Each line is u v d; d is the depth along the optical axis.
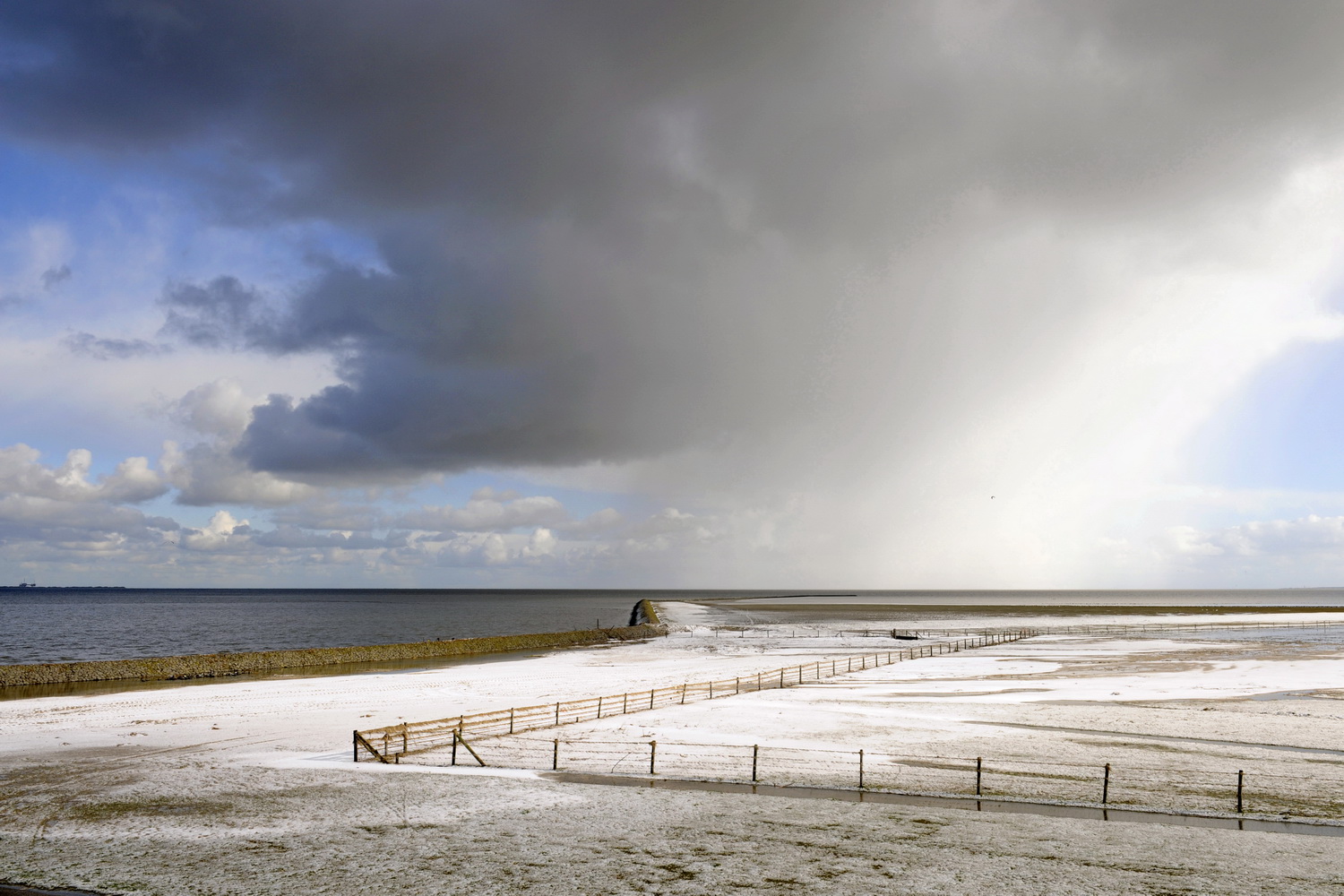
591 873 16.20
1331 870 16.73
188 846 18.06
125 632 125.94
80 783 24.86
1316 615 164.88
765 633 121.81
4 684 55.72
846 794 23.61
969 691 48.12
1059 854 17.66
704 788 24.28
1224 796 23.53
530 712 40.00
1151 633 107.25
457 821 20.11
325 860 17.00
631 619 178.62
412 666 74.94
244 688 54.81
